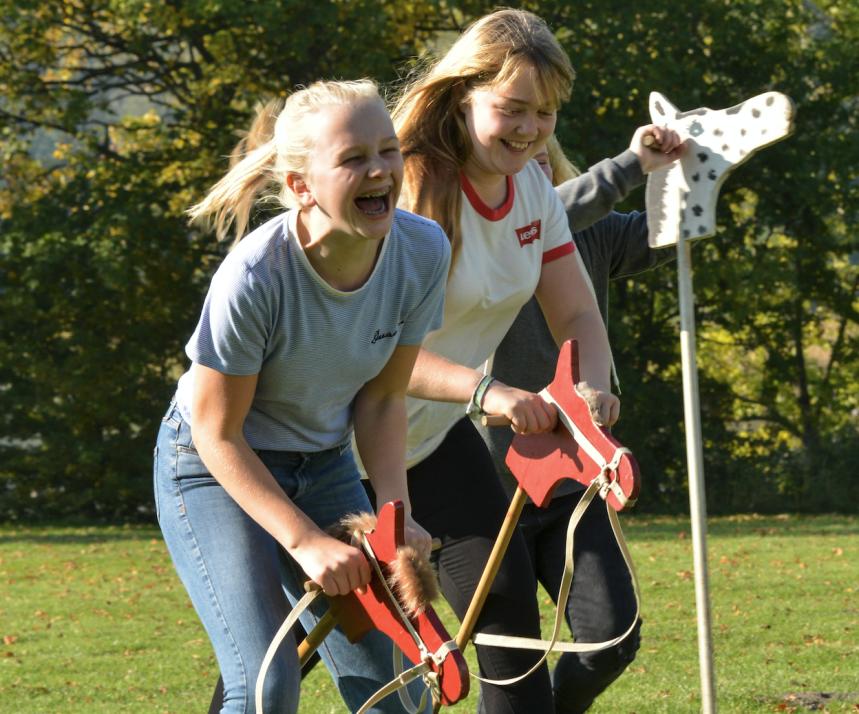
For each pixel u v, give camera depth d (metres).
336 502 8.95
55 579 33.91
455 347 9.95
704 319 68.69
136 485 63.12
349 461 9.09
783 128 8.98
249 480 7.90
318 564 7.63
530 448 8.62
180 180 64.44
